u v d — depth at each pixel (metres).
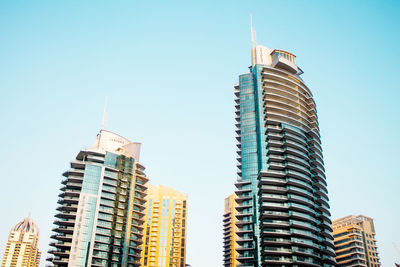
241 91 187.12
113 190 173.38
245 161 167.38
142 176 190.12
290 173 154.88
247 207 156.75
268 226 145.00
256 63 190.00
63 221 159.50
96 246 157.25
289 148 164.75
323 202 164.62
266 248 140.00
